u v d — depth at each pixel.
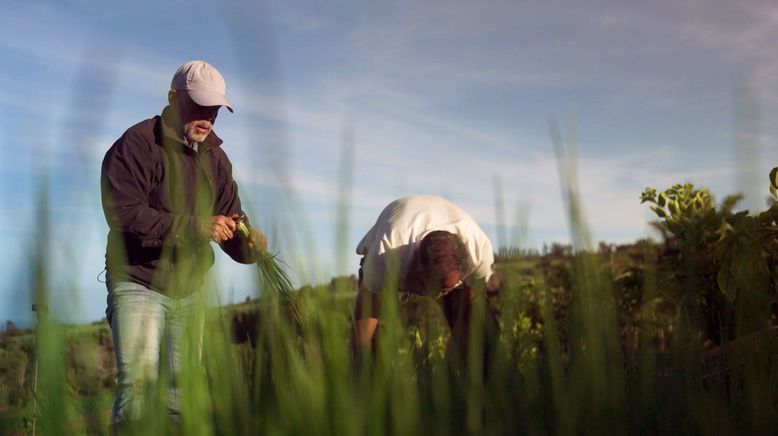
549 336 1.22
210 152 3.30
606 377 1.18
